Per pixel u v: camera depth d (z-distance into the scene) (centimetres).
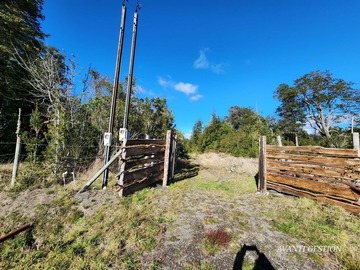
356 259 222
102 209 347
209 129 2278
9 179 487
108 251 231
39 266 210
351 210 362
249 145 1680
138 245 245
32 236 271
